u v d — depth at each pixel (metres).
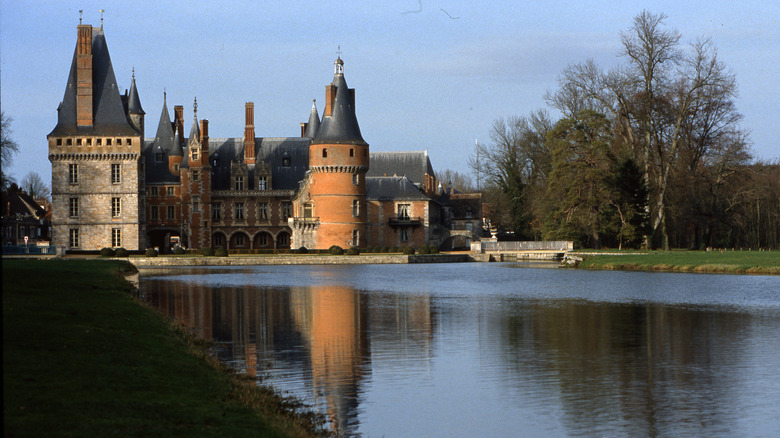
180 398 17.33
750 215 98.94
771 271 62.72
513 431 19.38
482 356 28.59
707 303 45.00
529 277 69.25
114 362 19.84
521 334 33.78
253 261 99.25
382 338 32.69
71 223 100.19
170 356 22.17
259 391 21.12
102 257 94.75
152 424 14.80
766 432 19.11
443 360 27.84
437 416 20.56
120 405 15.80
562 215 91.81
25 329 22.41
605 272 73.00
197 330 35.00
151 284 61.94
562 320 38.25
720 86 82.00
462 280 66.44
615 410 21.14
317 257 101.69
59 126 100.31
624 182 84.75
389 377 25.02
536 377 25.08
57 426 13.84
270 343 31.33
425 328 35.66
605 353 29.14
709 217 88.94
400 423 19.94
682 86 83.38
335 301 47.78
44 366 18.20
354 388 23.55
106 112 101.56
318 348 30.20
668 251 86.31
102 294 35.00
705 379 24.66
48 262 60.62
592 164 87.31
